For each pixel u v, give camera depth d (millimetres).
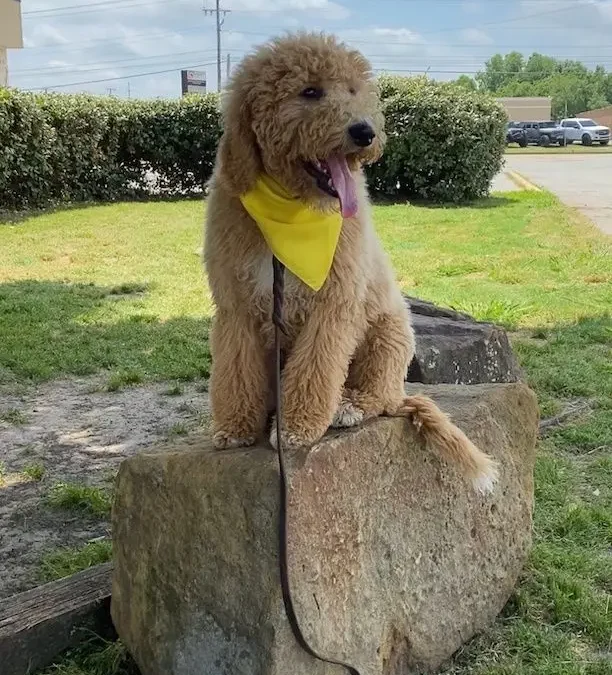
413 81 9500
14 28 12281
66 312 4363
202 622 1441
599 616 1756
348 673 1479
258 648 1379
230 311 1472
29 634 1554
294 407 1427
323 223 1391
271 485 1354
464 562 1699
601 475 2549
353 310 1440
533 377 3396
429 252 6418
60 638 1604
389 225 7848
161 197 9867
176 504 1447
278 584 1359
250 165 1396
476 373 2816
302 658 1400
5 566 2004
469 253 6379
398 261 6020
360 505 1468
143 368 3527
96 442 2793
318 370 1426
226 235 1435
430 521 1616
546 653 1655
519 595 1842
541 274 5559
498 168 9961
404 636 1582
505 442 1819
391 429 1522
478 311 4473
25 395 3244
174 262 5883
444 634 1655
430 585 1624
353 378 1582
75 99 9039
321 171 1388
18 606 1616
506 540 1818
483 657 1666
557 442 2809
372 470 1485
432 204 9508
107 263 5844
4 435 2848
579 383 3355
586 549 2080
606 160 20219
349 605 1462
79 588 1689
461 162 9492
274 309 1391
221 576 1410
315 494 1387
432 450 1601
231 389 1493
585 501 2373
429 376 2631
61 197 8977
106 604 1657
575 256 6184
